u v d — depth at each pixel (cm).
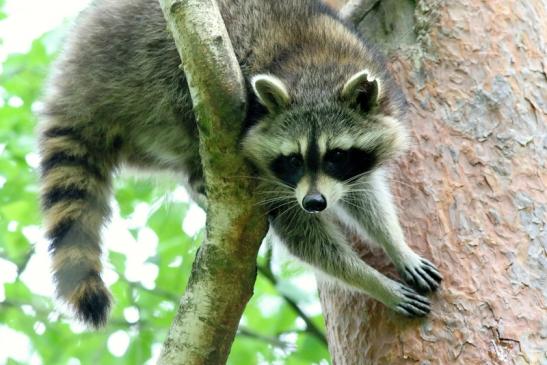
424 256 778
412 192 816
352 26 959
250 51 892
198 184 991
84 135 962
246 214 718
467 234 766
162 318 1412
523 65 845
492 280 738
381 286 777
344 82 871
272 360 1431
